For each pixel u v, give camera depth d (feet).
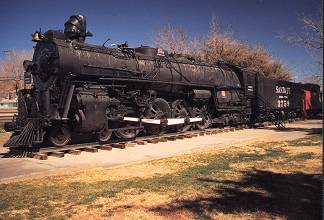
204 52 126.21
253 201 21.18
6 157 35.53
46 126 37.73
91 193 22.70
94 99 40.29
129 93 47.62
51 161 33.27
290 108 94.38
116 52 47.26
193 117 60.13
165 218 18.51
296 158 34.81
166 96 56.80
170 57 57.77
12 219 18.28
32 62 42.65
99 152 38.81
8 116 74.95
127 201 21.16
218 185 24.61
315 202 21.01
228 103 67.31
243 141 49.19
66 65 39.91
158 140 47.67
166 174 28.22
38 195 22.24
